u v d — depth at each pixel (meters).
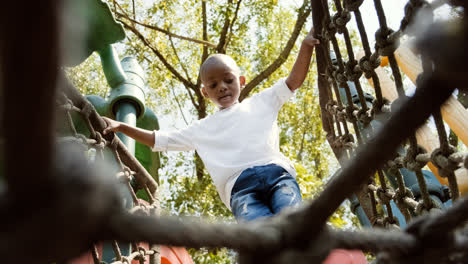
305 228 0.39
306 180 8.70
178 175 11.73
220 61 3.45
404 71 3.43
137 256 3.03
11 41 0.16
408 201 2.14
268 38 14.17
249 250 0.37
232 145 3.13
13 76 0.16
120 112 4.55
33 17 0.16
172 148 3.30
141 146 5.05
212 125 3.30
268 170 2.96
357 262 2.37
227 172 3.04
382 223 2.52
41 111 0.18
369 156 0.32
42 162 0.19
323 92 3.25
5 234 0.19
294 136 14.80
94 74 11.95
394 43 1.86
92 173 0.20
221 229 0.35
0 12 0.16
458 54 0.22
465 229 0.63
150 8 12.96
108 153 3.69
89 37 3.86
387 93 3.73
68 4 0.17
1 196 0.19
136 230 0.27
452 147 1.67
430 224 0.53
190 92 13.86
